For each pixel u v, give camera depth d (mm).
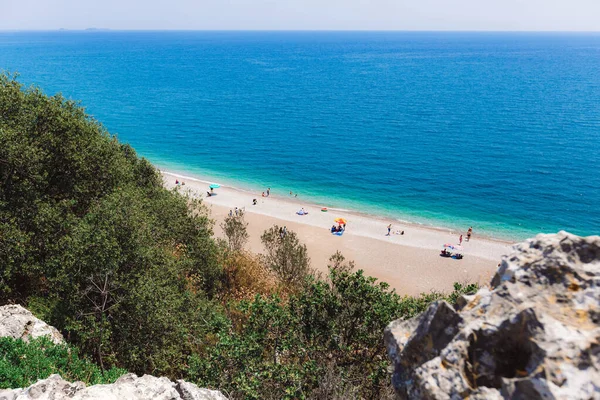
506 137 96375
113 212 17375
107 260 15961
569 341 4254
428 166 78000
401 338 5766
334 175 74250
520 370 4430
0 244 16641
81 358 13383
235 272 27500
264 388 12180
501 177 71750
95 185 22234
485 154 84312
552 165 77188
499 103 136750
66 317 15039
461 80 193000
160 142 93188
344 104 139500
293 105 138125
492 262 44938
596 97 143625
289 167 78375
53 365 11289
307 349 13398
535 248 5508
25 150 18250
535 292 5023
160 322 15789
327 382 11594
